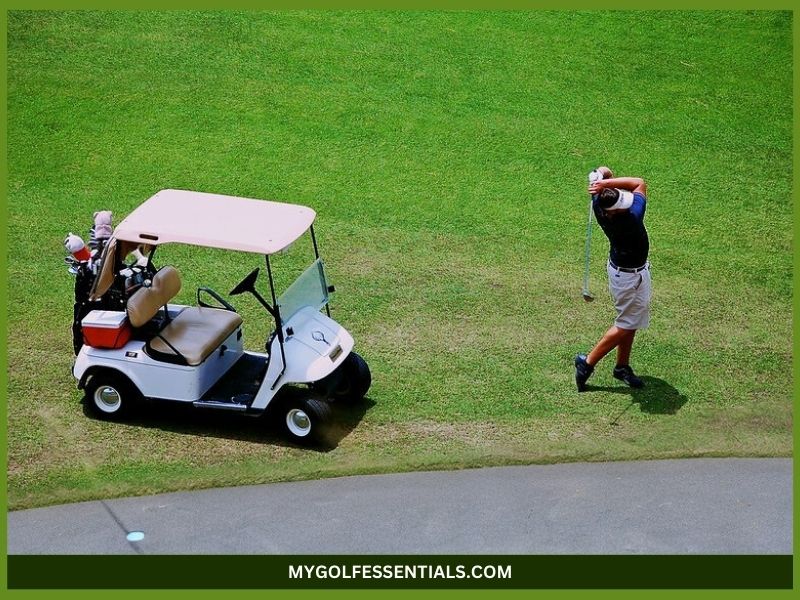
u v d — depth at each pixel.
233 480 25.98
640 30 52.19
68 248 28.44
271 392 26.86
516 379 30.38
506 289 35.16
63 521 24.61
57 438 27.48
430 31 51.06
